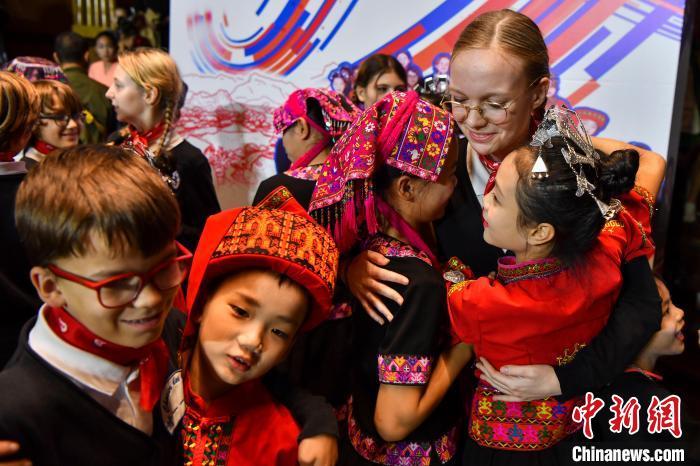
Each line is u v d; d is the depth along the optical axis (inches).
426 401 45.1
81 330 28.9
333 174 49.6
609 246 43.1
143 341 29.5
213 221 38.5
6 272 55.6
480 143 49.3
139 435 31.3
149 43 135.0
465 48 46.6
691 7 80.4
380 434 46.4
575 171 39.0
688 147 116.1
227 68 100.5
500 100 46.4
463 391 53.0
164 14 138.2
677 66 81.5
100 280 27.4
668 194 84.4
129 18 136.2
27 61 86.8
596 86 83.9
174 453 34.7
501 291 42.1
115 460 30.4
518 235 41.8
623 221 46.1
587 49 83.4
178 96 90.4
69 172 27.8
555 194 38.8
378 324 47.9
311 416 40.3
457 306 43.9
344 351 53.8
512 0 84.9
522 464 45.9
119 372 30.5
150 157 75.4
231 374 35.8
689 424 49.3
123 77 85.4
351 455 50.9
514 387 43.3
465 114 48.3
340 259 51.5
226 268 36.7
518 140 49.9
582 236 39.9
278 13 95.9
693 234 116.0
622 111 84.0
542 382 42.8
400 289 45.8
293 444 39.9
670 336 51.1
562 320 41.3
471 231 55.2
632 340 43.4
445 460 48.9
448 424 49.7
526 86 46.6
